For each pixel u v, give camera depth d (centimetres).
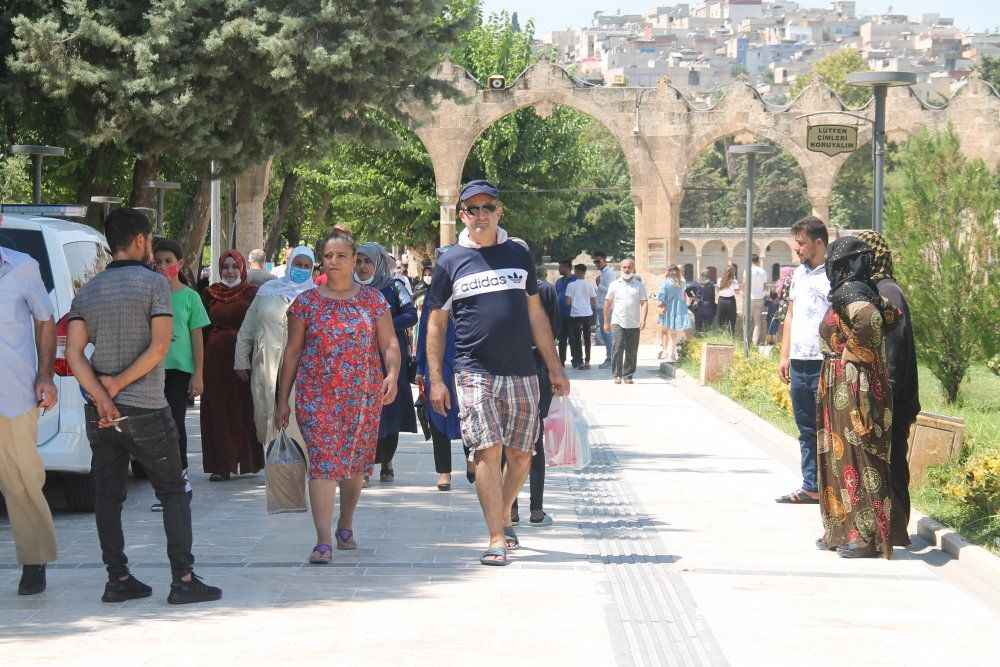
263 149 1792
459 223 4309
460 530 935
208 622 657
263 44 1614
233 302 1202
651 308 3731
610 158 8738
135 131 1669
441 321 830
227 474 1185
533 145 4434
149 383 694
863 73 1473
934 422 1055
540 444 970
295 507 869
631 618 674
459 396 816
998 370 1780
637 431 1609
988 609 704
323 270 835
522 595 723
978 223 1744
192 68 1625
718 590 743
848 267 856
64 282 980
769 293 3434
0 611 683
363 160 4241
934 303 1758
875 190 1502
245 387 1191
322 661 587
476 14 1866
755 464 1312
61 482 1057
